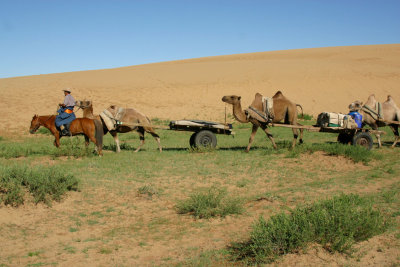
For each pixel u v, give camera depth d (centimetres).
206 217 653
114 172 987
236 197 764
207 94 3806
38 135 2186
